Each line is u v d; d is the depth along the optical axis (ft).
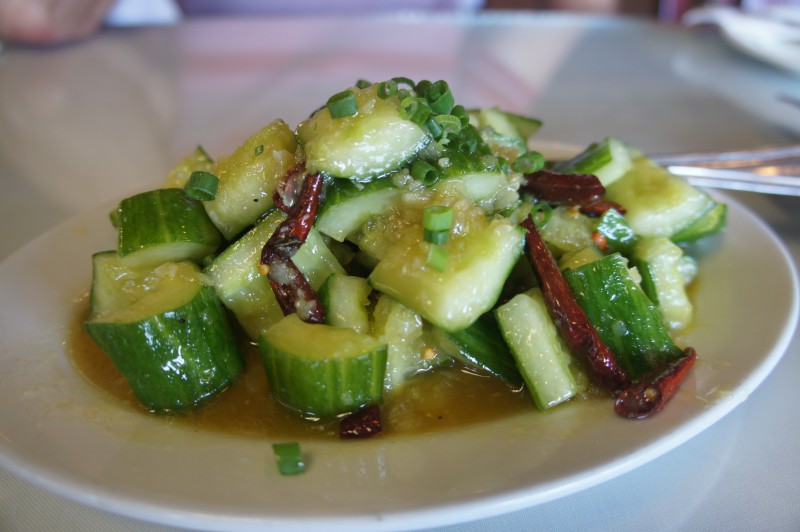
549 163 1.15
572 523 0.76
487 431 0.79
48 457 0.73
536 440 0.76
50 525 0.76
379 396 0.84
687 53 2.23
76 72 2.12
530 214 0.91
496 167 0.89
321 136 0.85
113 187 1.40
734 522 0.76
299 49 2.31
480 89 1.93
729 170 1.14
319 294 0.89
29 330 0.92
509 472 0.72
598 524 0.76
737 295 0.94
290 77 2.03
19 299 0.96
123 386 0.87
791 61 1.83
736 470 0.80
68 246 1.06
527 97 1.88
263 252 0.87
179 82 2.02
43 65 2.19
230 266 0.90
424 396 0.87
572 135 1.62
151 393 0.83
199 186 0.89
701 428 0.76
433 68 2.10
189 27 2.58
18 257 1.02
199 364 0.85
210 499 0.69
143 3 2.88
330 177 0.86
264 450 0.76
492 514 0.69
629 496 0.78
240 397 0.87
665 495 0.78
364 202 0.86
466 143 0.89
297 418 0.84
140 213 0.92
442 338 0.89
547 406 0.83
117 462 0.74
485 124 1.08
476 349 0.88
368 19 2.67
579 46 2.33
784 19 2.21
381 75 2.03
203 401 0.86
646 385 0.79
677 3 3.23
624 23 2.61
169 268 0.90
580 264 0.90
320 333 0.84
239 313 0.92
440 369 0.90
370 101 0.86
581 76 2.04
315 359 0.81
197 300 0.86
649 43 2.35
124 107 1.85
